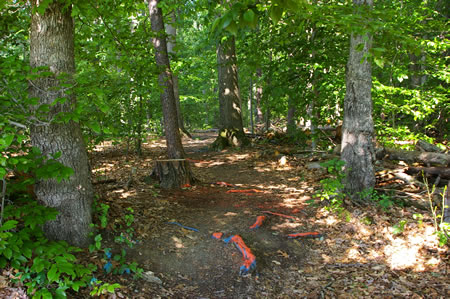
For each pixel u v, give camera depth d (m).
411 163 7.46
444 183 6.18
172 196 6.75
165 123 7.58
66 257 3.07
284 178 8.74
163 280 3.75
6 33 4.61
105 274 3.50
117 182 7.43
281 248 4.75
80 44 6.20
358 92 5.82
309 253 4.67
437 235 4.41
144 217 5.18
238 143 13.55
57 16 3.46
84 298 3.06
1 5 3.51
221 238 4.80
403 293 3.65
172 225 5.12
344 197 5.97
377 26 2.38
